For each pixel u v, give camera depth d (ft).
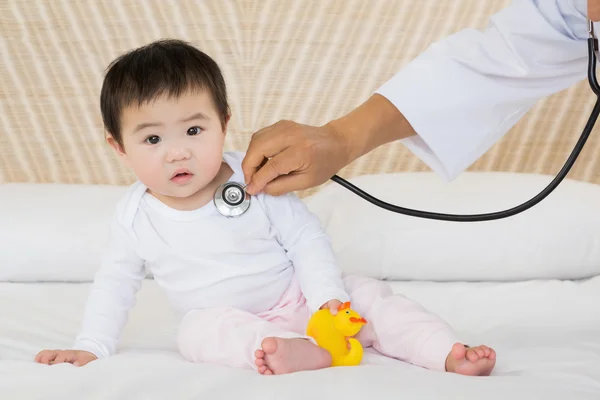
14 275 5.53
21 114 6.97
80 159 7.08
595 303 4.83
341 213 5.61
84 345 3.57
